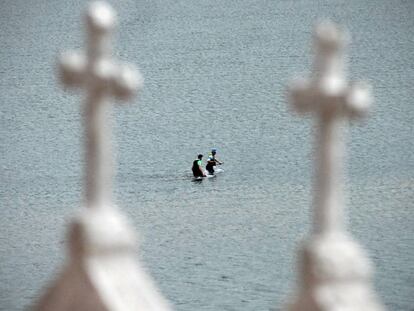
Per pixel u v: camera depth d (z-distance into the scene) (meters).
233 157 110.06
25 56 175.50
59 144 119.50
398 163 102.88
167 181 100.56
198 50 173.38
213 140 118.88
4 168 108.12
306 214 85.25
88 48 13.08
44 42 187.00
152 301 12.72
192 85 148.25
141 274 12.80
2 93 147.12
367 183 94.75
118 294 12.66
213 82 150.00
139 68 162.62
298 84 12.62
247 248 75.88
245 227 82.12
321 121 12.55
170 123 126.88
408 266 68.69
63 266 12.84
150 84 149.50
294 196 91.88
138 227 84.19
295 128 120.69
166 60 167.25
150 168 106.75
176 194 95.38
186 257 73.88
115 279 12.72
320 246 12.28
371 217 83.69
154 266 72.19
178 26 192.50
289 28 187.12
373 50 166.12
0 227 84.69
